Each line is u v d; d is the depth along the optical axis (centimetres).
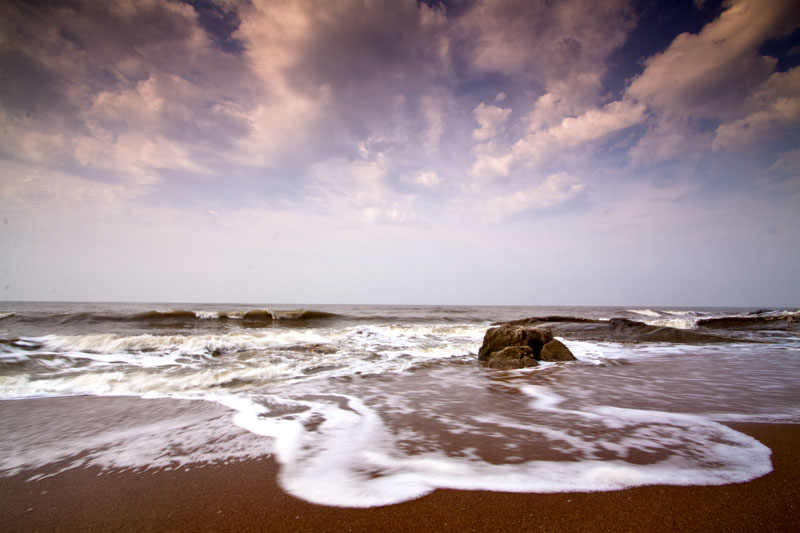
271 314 2338
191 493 269
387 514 239
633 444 359
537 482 280
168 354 909
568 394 585
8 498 262
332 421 437
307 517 238
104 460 327
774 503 250
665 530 220
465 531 221
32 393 556
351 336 1413
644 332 1532
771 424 423
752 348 1214
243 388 605
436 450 346
